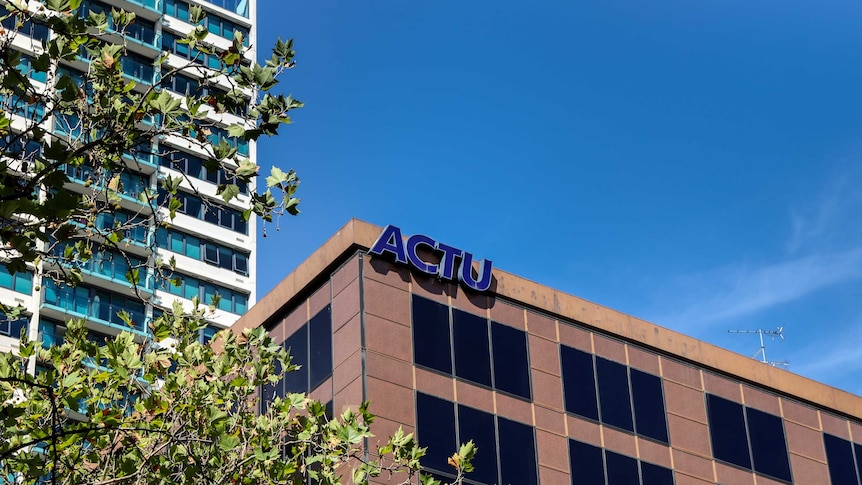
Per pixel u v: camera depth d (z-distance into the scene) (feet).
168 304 257.55
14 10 54.90
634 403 139.54
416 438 120.26
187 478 69.15
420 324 127.34
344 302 127.34
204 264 266.57
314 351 128.88
